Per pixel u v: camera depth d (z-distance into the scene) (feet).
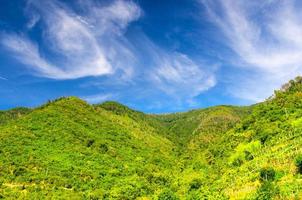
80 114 620.08
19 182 371.97
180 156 655.76
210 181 402.93
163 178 476.54
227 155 480.23
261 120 509.35
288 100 514.68
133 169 488.02
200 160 540.52
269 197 212.43
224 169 435.53
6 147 439.22
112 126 647.15
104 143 544.62
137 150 590.96
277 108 511.81
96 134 578.25
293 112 470.39
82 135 539.70
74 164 451.53
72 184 399.85
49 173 405.18
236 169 370.94
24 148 448.65
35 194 352.08
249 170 330.95
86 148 508.94
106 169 467.93
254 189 253.03
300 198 197.88
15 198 337.11
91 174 436.35
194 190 395.55
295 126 401.08
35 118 540.52
